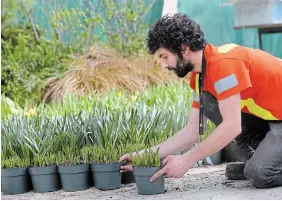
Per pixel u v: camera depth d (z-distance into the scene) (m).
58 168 3.59
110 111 4.30
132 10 8.05
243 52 3.24
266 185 3.36
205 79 3.23
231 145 4.30
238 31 8.18
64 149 3.72
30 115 4.62
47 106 5.60
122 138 3.88
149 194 3.32
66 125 3.95
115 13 8.10
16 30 8.02
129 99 5.72
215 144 3.15
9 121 4.12
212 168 4.13
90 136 3.94
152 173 3.28
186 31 3.12
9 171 3.59
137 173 3.31
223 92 3.12
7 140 3.84
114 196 3.35
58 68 7.48
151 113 4.17
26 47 7.80
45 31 8.13
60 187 3.68
